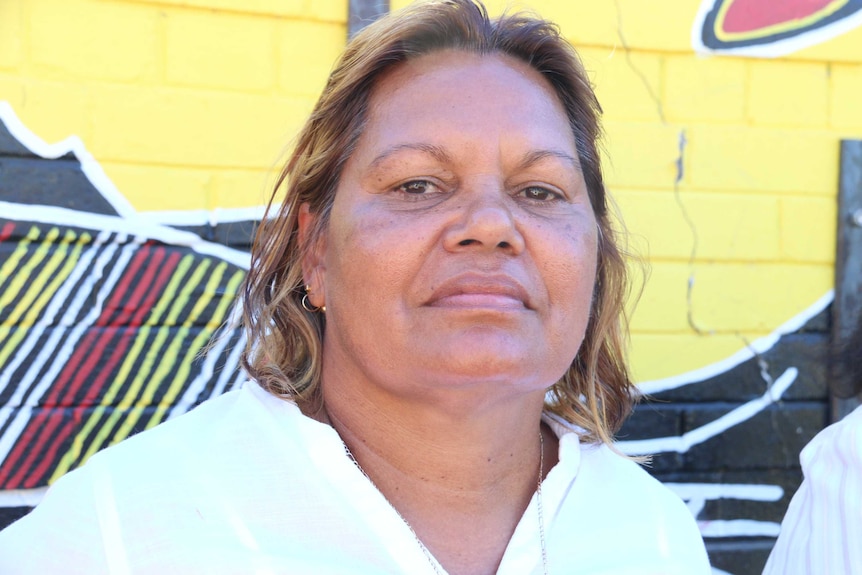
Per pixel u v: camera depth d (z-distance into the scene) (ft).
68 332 6.71
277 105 7.05
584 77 4.30
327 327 4.19
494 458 4.00
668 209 7.75
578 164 4.08
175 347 6.90
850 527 4.88
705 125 7.80
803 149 7.97
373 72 3.89
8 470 6.59
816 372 7.97
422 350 3.46
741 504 7.91
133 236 6.82
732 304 7.87
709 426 7.84
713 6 7.76
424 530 3.91
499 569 3.84
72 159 6.69
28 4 6.56
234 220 6.98
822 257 7.99
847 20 7.97
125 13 6.75
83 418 6.74
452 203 3.62
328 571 3.51
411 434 3.88
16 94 6.56
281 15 7.02
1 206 6.55
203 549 3.48
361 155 3.85
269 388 4.12
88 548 3.51
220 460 3.78
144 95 6.81
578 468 4.38
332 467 3.78
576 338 3.86
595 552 4.04
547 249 3.68
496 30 4.01
